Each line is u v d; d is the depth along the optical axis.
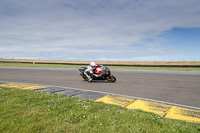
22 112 3.44
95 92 6.20
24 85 7.69
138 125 2.92
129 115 3.47
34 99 4.59
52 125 2.86
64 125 2.85
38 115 3.29
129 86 7.75
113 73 15.23
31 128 2.70
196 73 15.26
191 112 3.94
